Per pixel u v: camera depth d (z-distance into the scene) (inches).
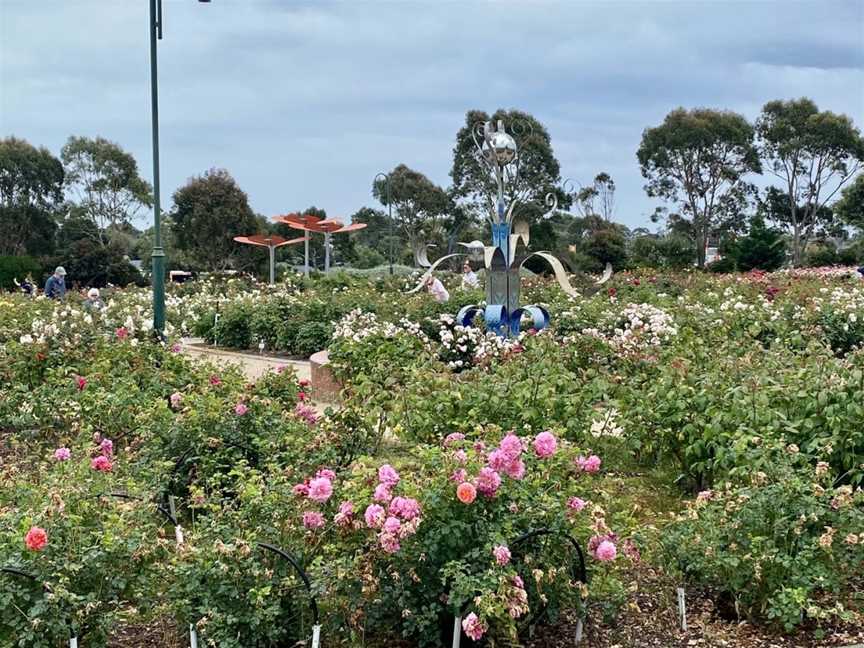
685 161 2290.8
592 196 1841.8
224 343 659.4
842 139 2223.2
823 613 150.9
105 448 206.7
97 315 480.1
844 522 160.1
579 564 153.9
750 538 159.6
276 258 2201.0
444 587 143.7
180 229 2026.3
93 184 2490.2
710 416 230.7
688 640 154.0
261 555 144.5
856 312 486.9
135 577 142.9
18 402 291.6
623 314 494.6
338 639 146.7
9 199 2284.7
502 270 430.3
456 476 141.7
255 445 229.0
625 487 237.1
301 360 569.0
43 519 140.2
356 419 240.4
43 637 128.3
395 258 2010.3
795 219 2298.2
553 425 245.6
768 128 2298.2
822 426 214.4
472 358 395.5
